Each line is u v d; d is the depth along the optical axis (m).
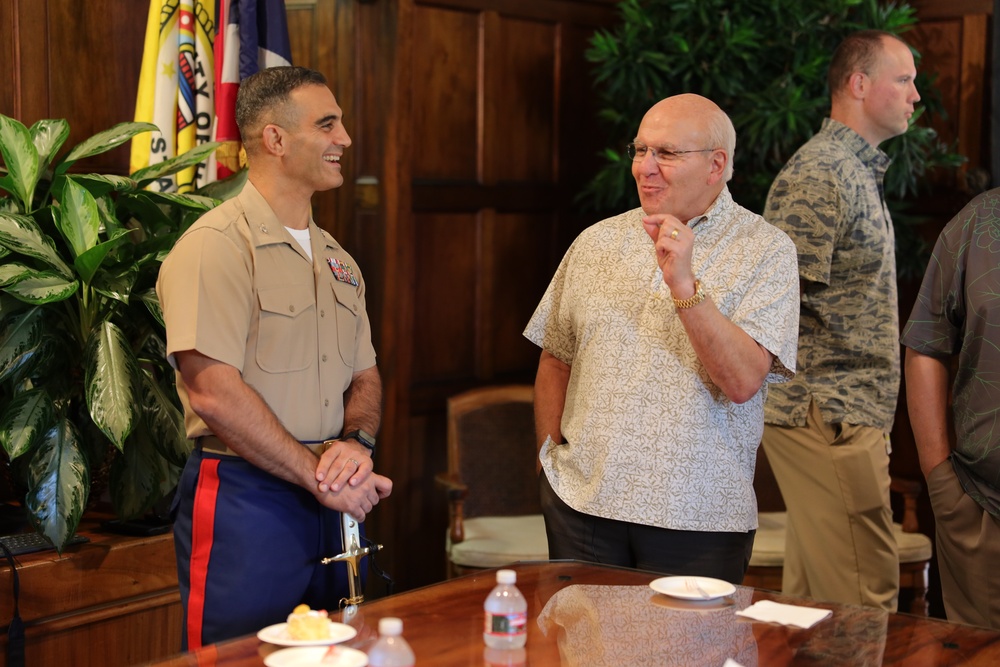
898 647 1.67
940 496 2.52
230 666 1.54
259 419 2.12
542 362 2.65
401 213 3.93
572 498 2.40
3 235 2.65
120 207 3.03
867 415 3.15
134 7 3.51
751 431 2.37
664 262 2.16
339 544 2.29
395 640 1.54
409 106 3.92
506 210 4.35
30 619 2.67
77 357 2.92
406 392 4.00
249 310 2.19
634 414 2.34
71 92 3.36
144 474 2.89
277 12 3.49
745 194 3.93
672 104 2.38
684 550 2.33
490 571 2.04
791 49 3.83
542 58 4.40
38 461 2.67
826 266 3.10
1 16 3.19
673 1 3.82
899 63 3.18
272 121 2.24
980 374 2.41
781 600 1.88
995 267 2.40
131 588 2.86
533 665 1.57
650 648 1.65
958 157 3.96
